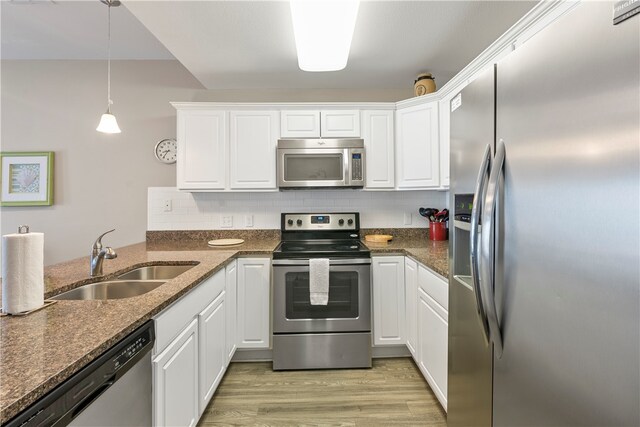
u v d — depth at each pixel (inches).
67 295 50.8
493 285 35.2
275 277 84.8
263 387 76.7
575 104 25.4
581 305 25.0
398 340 87.8
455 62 92.2
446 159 91.0
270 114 99.7
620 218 21.9
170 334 46.8
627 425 21.7
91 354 29.0
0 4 81.4
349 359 85.2
